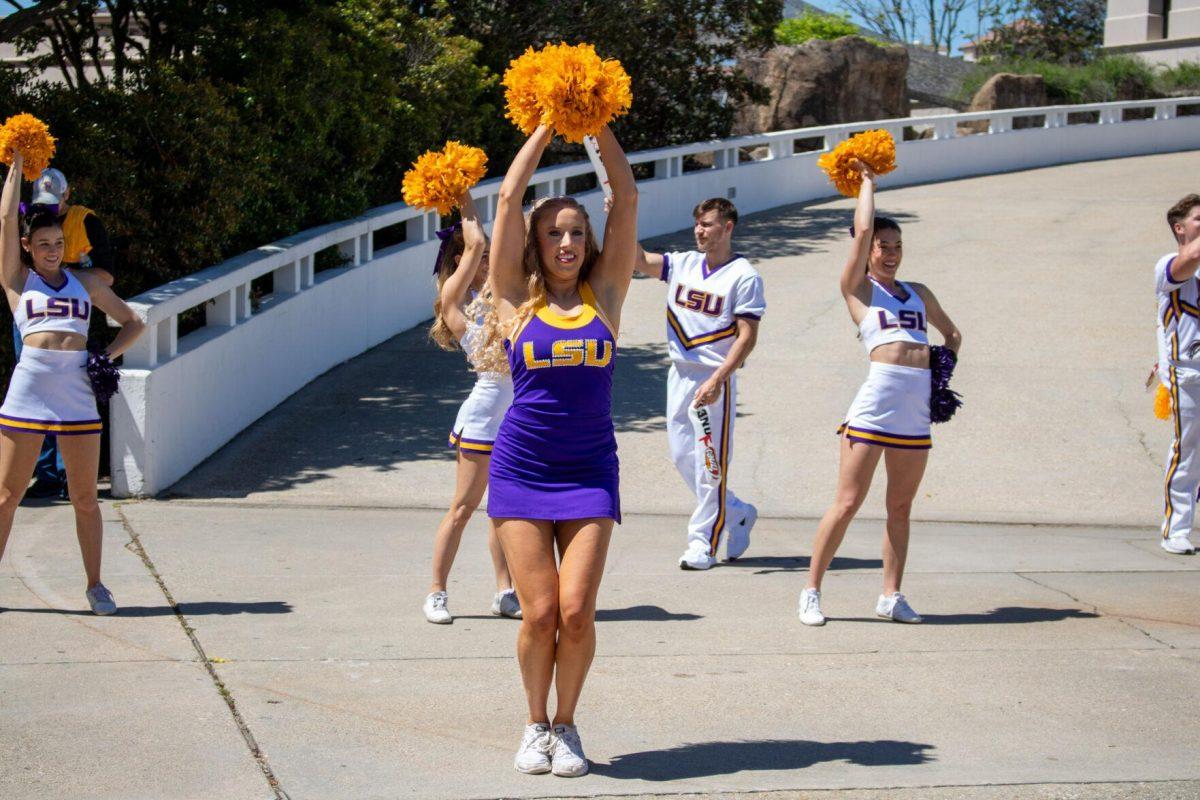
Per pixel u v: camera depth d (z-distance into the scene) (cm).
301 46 1282
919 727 514
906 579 745
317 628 622
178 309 919
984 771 471
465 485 629
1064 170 2698
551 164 2016
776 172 2302
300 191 1294
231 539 788
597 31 1861
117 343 639
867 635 634
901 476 643
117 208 1016
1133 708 536
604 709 529
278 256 1120
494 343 524
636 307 1560
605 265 478
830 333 1397
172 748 474
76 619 621
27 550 743
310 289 1215
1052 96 3250
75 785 441
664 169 2064
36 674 545
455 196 618
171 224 1063
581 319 462
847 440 645
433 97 1551
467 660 582
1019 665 590
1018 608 685
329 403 1146
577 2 1827
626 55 1970
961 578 748
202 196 1073
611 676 568
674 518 884
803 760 480
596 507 457
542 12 1805
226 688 537
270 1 1320
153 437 879
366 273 1354
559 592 457
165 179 1045
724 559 781
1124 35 3791
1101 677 574
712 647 611
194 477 934
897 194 2416
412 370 1270
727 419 749
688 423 762
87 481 620
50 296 615
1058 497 943
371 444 1027
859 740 500
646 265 762
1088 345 1334
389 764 467
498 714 519
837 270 1717
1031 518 898
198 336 998
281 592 682
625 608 676
